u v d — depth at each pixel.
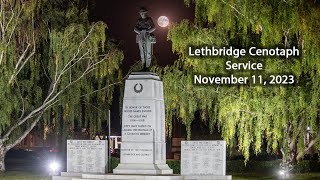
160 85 27.50
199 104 37.97
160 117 27.27
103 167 28.50
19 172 42.50
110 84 45.53
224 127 34.66
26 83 42.09
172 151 56.41
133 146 26.58
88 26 41.66
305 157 47.59
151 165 26.31
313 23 30.94
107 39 44.97
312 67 31.39
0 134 42.06
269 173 42.78
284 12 31.50
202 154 27.45
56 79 41.75
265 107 32.44
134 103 26.75
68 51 41.03
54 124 45.25
